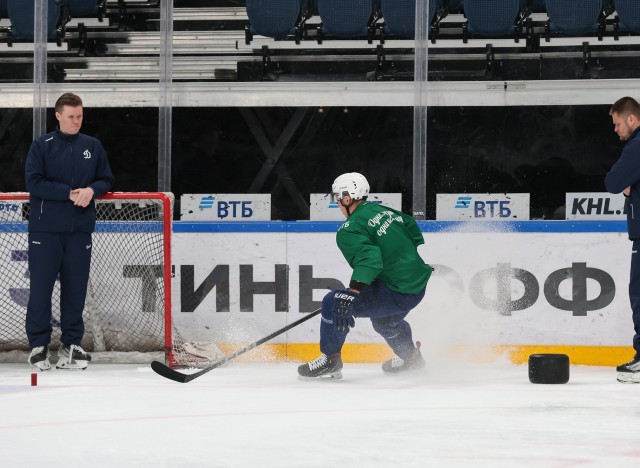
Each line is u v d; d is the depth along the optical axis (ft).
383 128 67.36
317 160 67.56
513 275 58.54
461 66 68.13
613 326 58.03
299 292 59.57
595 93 66.08
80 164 54.65
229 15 69.05
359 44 68.39
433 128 66.74
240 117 67.56
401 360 51.88
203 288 60.03
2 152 68.90
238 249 59.88
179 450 28.68
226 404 39.27
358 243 47.19
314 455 27.91
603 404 39.17
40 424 33.88
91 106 68.90
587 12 67.26
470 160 66.54
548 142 66.23
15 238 60.18
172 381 48.65
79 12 70.23
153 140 68.49
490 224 58.70
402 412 36.81
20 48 69.51
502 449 28.86
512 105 66.44
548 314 58.34
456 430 32.32
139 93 68.80
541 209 66.18
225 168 67.51
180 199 67.56
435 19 68.08
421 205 63.46
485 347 58.59
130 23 71.15
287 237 59.62
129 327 59.77
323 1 68.18
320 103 67.62
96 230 60.08
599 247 58.18
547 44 67.87
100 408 38.09
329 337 48.83
